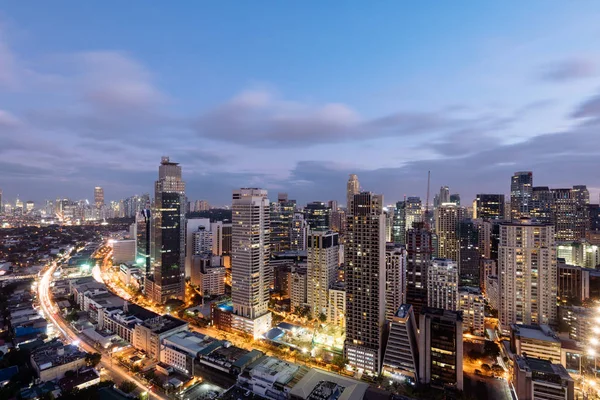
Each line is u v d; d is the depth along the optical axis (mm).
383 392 196750
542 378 167125
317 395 164500
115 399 177000
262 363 197125
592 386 192000
